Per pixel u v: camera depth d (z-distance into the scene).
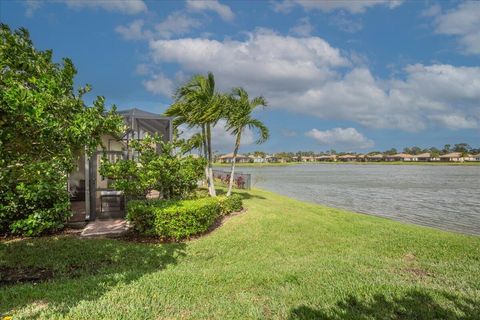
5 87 3.48
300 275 5.11
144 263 5.92
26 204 7.23
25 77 3.88
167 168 9.43
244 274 5.09
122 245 6.85
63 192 7.79
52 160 4.17
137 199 9.66
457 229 11.62
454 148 156.50
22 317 3.45
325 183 35.97
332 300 4.09
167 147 9.54
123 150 11.23
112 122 4.32
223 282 4.75
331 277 5.04
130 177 9.09
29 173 4.03
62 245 6.62
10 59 3.89
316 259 6.30
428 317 3.61
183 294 4.25
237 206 11.41
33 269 5.42
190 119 12.57
